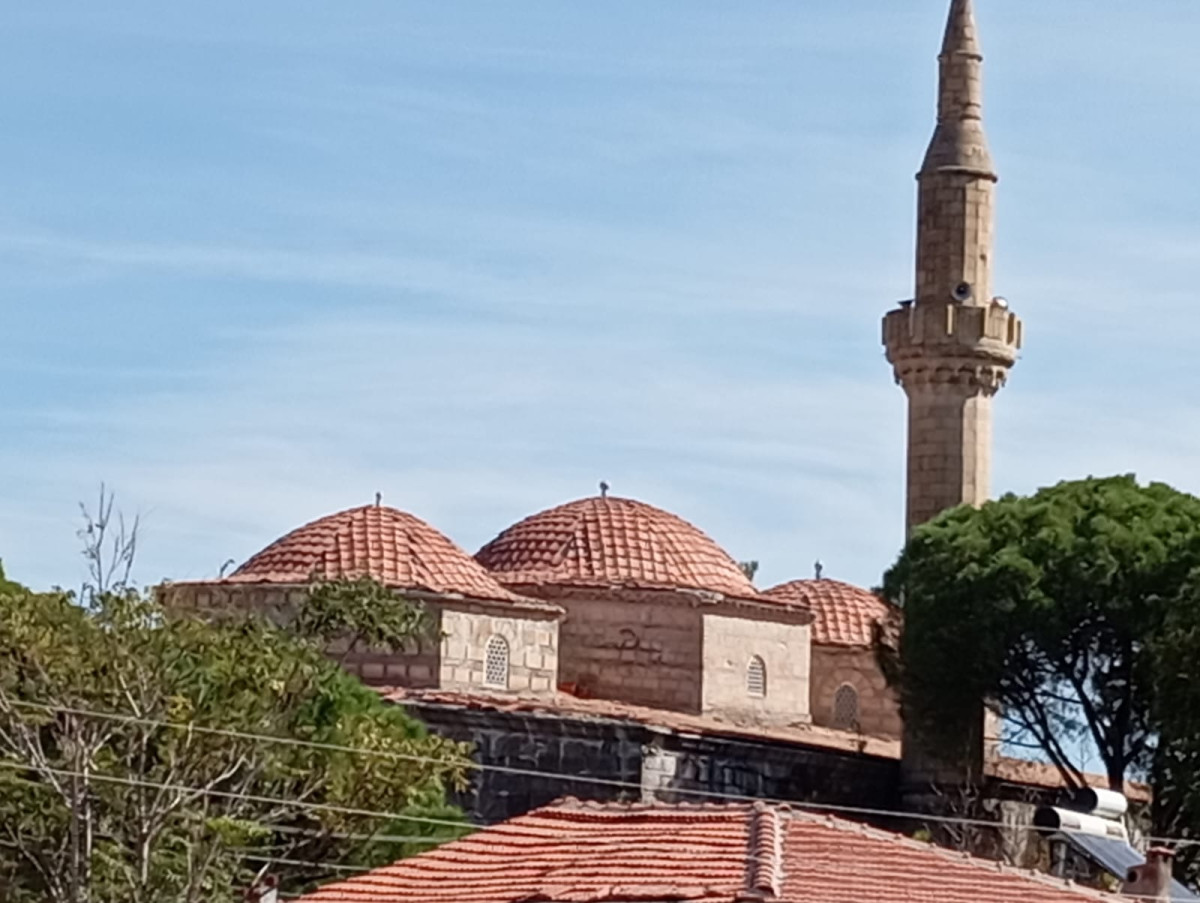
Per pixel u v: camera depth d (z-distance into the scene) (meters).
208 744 71.88
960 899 47.09
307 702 78.69
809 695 107.31
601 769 92.75
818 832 49.09
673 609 101.19
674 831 49.25
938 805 100.94
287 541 97.38
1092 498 101.94
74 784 69.06
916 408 108.44
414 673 93.69
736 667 102.38
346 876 74.25
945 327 107.56
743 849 47.72
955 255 108.75
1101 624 98.81
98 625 73.31
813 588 114.31
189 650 74.19
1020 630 99.06
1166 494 103.69
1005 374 108.88
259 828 69.75
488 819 90.50
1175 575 98.56
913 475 108.19
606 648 101.12
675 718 97.62
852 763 100.50
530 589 101.38
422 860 51.09
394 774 75.31
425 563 96.31
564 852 49.38
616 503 106.38
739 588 104.75
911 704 101.88
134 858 70.88
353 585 92.44
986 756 105.38
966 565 100.44
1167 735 92.38
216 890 69.88
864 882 47.00
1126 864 55.75
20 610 72.69
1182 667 92.44
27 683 72.00
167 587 93.69
